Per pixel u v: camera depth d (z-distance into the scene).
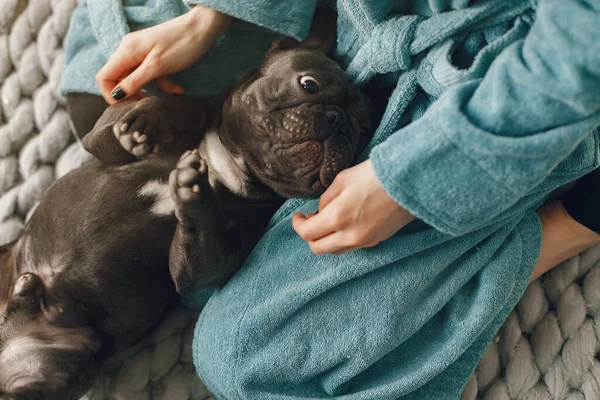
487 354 1.40
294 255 1.18
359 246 1.02
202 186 1.04
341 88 1.16
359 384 1.19
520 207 1.13
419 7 1.14
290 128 1.11
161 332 1.45
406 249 1.12
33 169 1.60
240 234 1.28
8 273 1.31
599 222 1.29
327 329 1.14
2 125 1.64
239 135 1.21
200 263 1.14
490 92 0.88
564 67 0.82
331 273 1.13
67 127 1.64
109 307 1.25
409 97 1.13
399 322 1.14
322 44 1.33
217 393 1.22
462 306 1.19
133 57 1.27
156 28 1.28
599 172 1.28
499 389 1.37
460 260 1.18
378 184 0.95
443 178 0.90
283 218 1.25
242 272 1.21
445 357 1.16
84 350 1.25
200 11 1.30
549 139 0.85
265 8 1.26
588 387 1.34
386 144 0.93
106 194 1.23
